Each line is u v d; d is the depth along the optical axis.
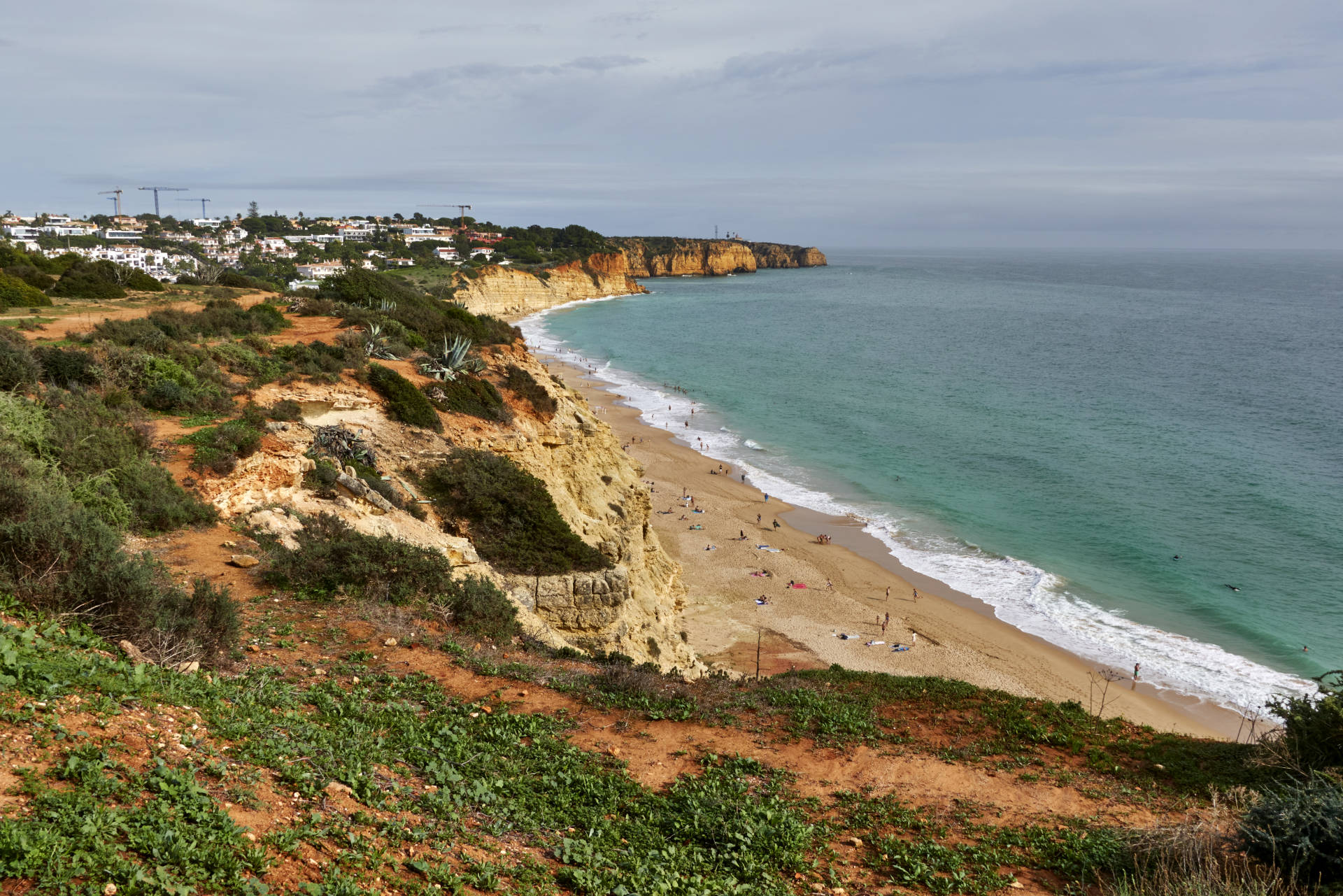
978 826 10.34
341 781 7.63
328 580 14.77
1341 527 45.78
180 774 6.29
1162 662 32.41
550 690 12.71
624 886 7.41
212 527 16.66
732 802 9.83
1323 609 36.59
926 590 39.12
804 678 15.81
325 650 12.22
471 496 24.31
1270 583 39.19
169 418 20.89
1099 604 37.56
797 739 12.41
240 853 5.67
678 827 9.09
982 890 8.77
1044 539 45.25
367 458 23.14
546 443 31.56
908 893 8.63
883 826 10.10
